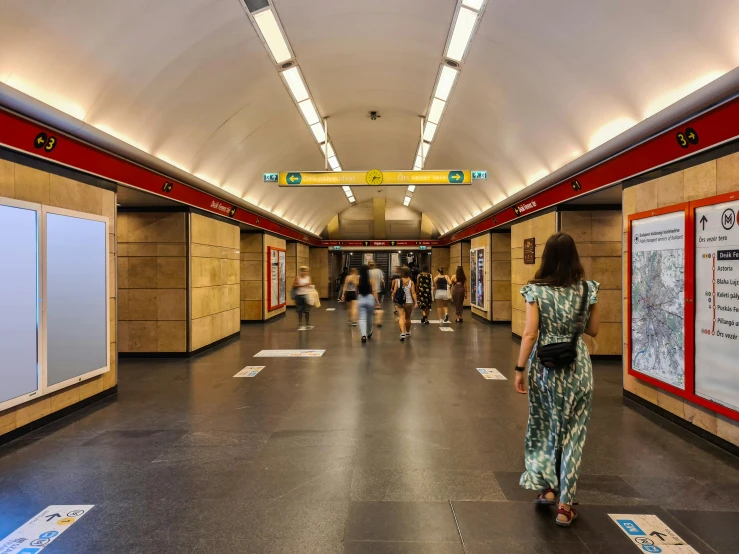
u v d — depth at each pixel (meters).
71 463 3.68
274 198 14.62
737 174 3.82
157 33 5.26
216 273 9.77
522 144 8.77
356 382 6.35
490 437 4.22
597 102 6.05
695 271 4.23
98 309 5.48
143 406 5.29
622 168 5.76
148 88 5.99
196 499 3.05
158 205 8.41
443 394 5.71
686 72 4.57
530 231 9.87
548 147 8.05
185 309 8.41
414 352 8.73
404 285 10.39
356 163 15.08
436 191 19.31
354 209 27.97
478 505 2.95
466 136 10.26
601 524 2.71
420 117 10.48
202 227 9.09
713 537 2.58
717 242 3.93
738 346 3.69
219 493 3.14
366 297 10.05
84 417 4.89
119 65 5.29
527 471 2.97
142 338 8.45
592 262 8.18
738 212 3.70
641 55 4.89
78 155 5.20
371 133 12.30
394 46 7.21
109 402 5.46
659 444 4.07
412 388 6.01
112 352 5.82
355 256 40.34
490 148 10.01
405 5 6.01
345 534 2.61
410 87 8.81
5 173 4.29
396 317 15.65
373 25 6.56
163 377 6.78
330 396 5.64
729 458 3.75
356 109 10.22
